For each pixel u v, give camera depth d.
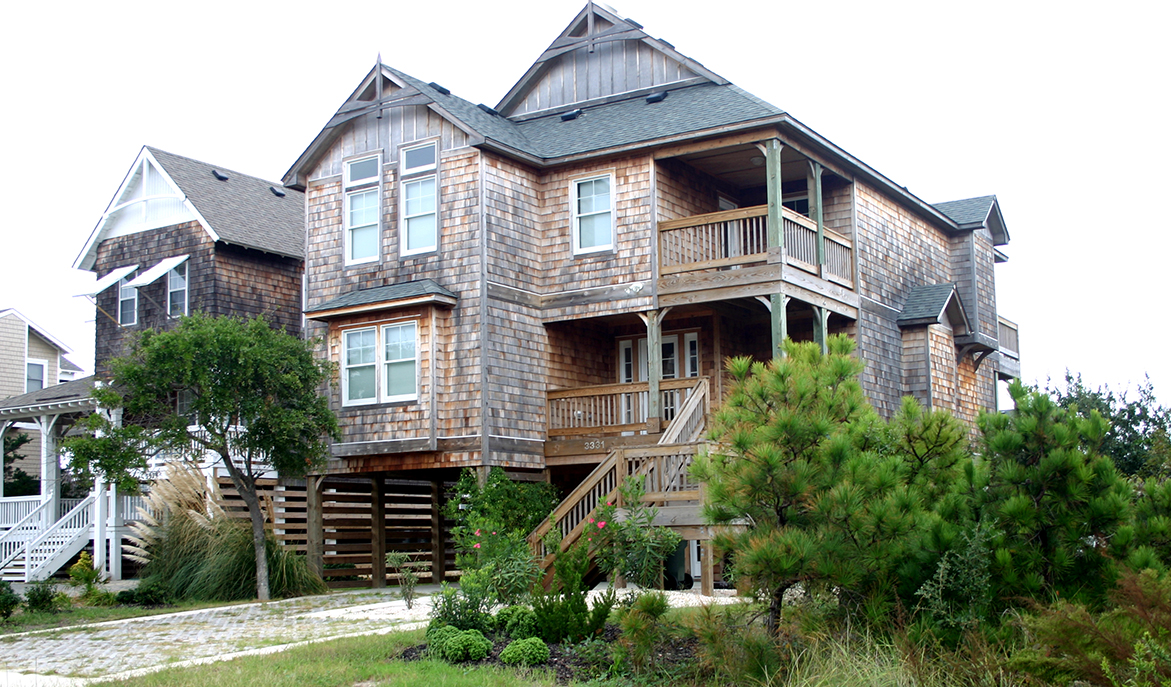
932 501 9.58
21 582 22.09
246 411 16.89
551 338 19.92
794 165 20.45
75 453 16.52
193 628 13.70
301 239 26.41
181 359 16.59
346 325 19.52
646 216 19.02
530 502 17.78
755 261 17.98
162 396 17.59
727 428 9.56
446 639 10.28
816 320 19.02
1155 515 9.26
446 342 18.72
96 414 17.00
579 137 20.34
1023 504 8.88
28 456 31.00
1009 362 29.64
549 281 19.83
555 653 10.16
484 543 14.58
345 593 18.55
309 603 16.62
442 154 19.30
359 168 20.44
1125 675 7.04
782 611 9.22
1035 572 8.90
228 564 17.64
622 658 9.37
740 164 20.47
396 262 19.59
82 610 16.31
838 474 8.88
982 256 26.86
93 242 26.02
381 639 11.32
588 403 20.33
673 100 20.72
